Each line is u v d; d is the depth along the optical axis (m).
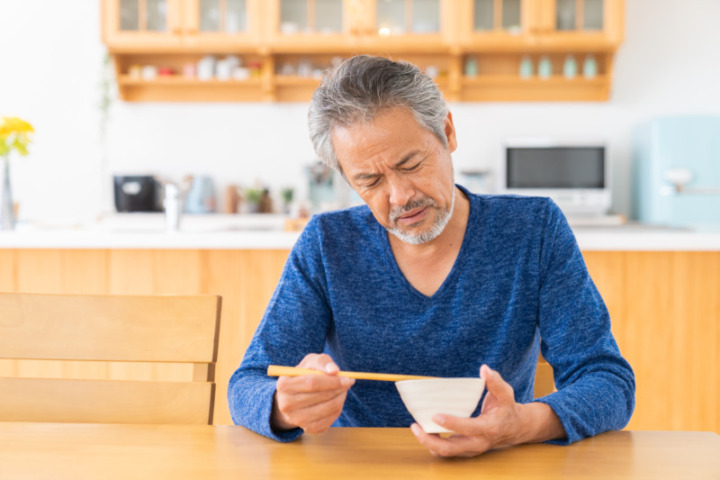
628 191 4.06
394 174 0.88
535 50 3.88
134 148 4.16
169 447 0.76
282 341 0.97
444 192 0.92
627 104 4.05
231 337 2.06
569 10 3.74
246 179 4.16
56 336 1.01
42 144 4.15
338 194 3.98
